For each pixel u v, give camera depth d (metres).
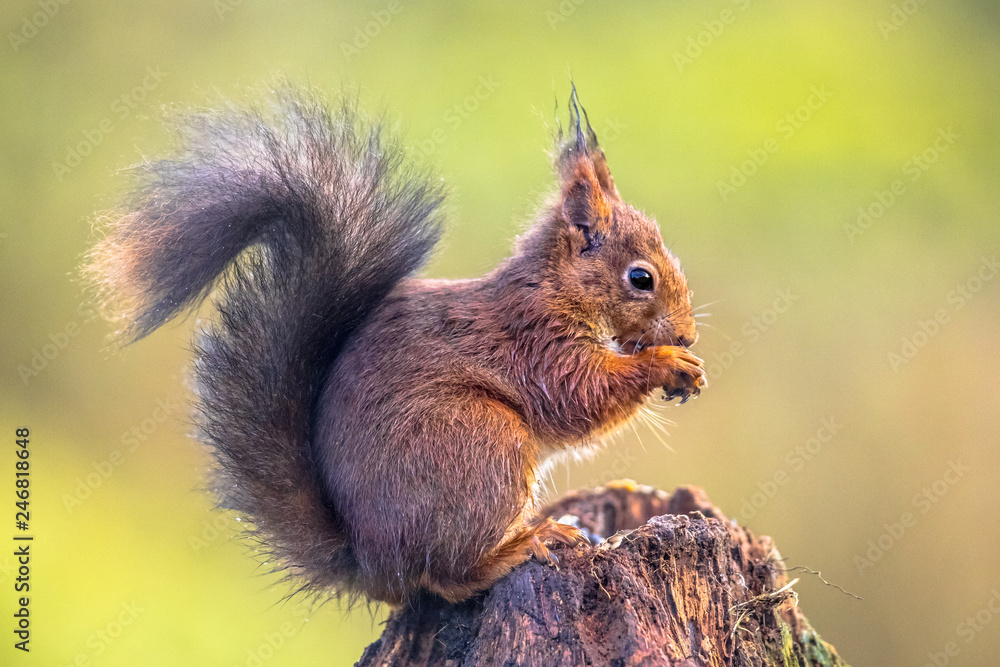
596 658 6.06
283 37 19.06
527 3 19.27
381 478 6.77
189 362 7.30
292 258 7.09
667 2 19.52
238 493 7.01
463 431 6.81
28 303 17.38
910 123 19.00
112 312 6.93
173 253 6.86
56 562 14.60
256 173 7.02
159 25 18.91
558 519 8.45
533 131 17.92
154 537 15.44
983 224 18.59
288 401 7.04
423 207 7.47
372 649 7.20
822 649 7.38
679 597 6.62
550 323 7.63
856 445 17.39
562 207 8.01
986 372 17.66
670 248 9.11
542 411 7.55
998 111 18.98
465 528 6.69
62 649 13.67
